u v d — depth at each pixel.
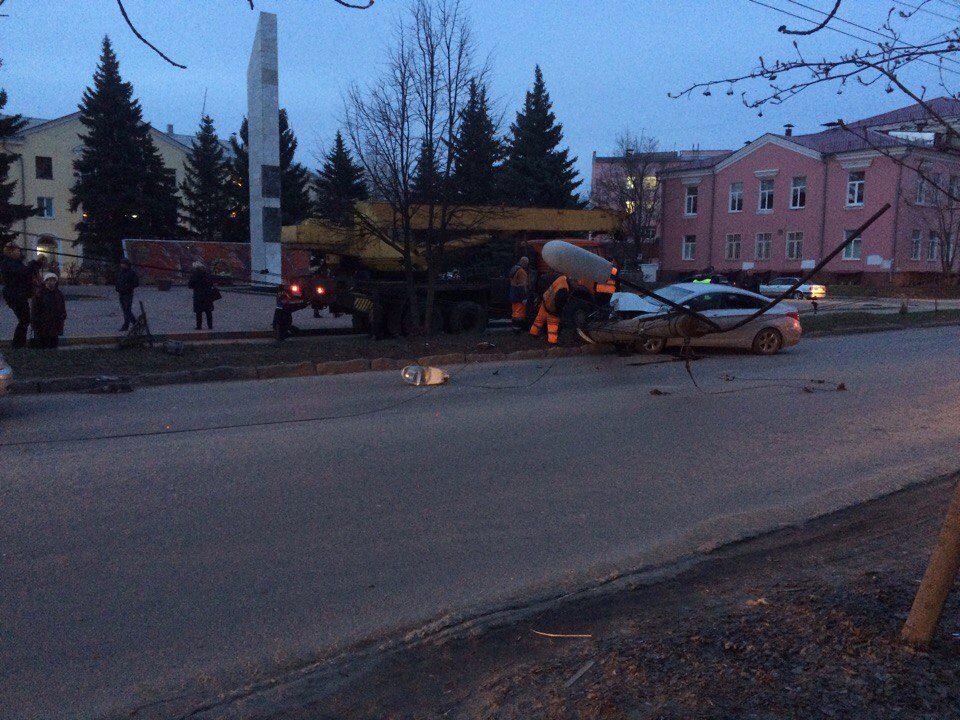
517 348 15.65
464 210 17.03
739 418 9.49
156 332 18.14
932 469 7.15
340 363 13.30
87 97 44.44
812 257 49.94
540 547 5.27
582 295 18.44
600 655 3.43
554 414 9.66
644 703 2.97
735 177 54.06
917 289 44.81
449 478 6.85
